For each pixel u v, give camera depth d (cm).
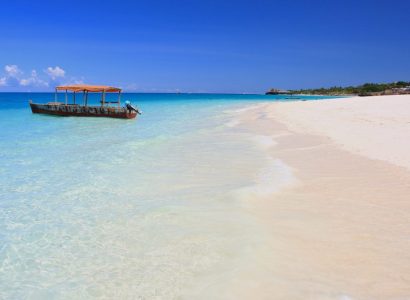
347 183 839
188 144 1512
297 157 1146
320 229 608
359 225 615
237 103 6606
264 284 460
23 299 459
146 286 473
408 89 10619
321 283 455
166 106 5362
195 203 764
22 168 1115
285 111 3206
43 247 595
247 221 655
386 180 843
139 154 1313
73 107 3066
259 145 1425
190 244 580
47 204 792
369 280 457
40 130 2134
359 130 1583
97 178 989
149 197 820
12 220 707
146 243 593
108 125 2439
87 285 484
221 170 1034
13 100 8169
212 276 486
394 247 537
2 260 556
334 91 16938
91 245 596
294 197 770
